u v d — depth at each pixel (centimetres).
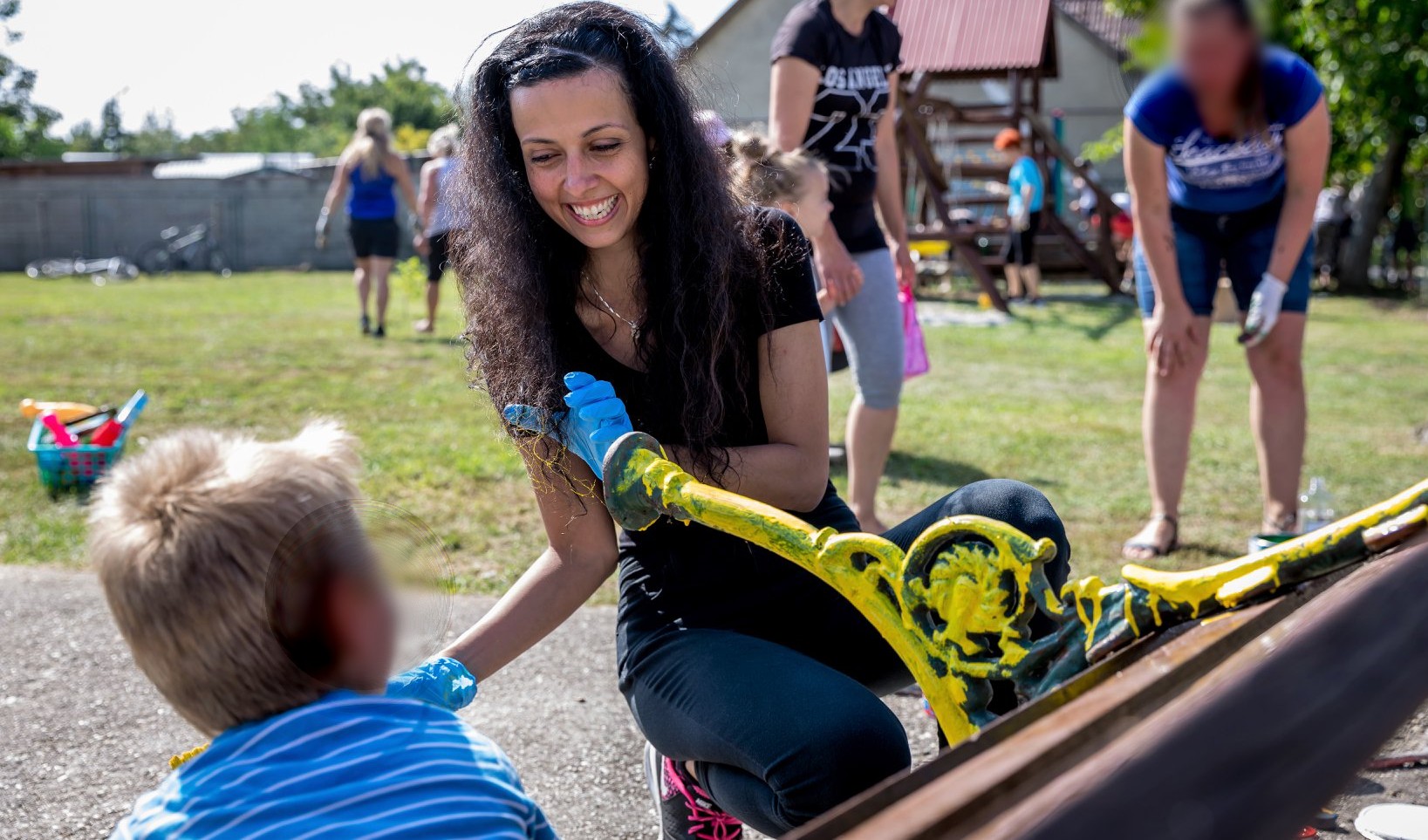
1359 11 1506
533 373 188
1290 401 427
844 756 156
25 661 341
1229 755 81
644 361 191
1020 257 1469
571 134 180
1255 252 414
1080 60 2641
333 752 123
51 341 1024
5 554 437
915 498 508
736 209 193
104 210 2558
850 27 411
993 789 81
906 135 1446
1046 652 130
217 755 125
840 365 495
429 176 1095
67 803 263
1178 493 432
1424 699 96
